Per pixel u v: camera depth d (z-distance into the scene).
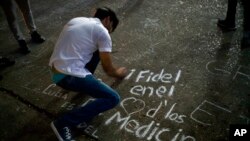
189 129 2.94
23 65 4.19
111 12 2.78
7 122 3.29
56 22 5.15
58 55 2.71
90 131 3.05
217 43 4.11
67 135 2.86
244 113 3.04
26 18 4.44
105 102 2.74
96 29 2.64
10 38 4.88
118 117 3.17
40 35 4.64
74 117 2.79
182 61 3.86
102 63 2.74
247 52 3.86
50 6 5.69
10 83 3.88
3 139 3.09
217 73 3.59
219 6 4.94
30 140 3.04
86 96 3.50
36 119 3.29
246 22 4.13
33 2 5.90
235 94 3.27
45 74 3.95
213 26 4.46
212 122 2.98
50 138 3.04
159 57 3.99
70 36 2.67
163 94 3.39
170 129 2.96
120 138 2.94
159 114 3.15
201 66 3.73
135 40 4.39
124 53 4.15
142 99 3.36
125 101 3.36
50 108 3.40
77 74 2.64
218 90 3.35
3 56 4.41
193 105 3.20
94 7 5.42
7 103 3.56
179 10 4.98
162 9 5.07
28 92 3.68
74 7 5.54
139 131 2.99
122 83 3.62
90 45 2.67
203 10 4.89
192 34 4.37
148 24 4.73
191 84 3.48
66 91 3.61
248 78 3.46
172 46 4.17
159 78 3.63
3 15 5.66
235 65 3.67
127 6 5.29
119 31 4.64
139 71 3.78
